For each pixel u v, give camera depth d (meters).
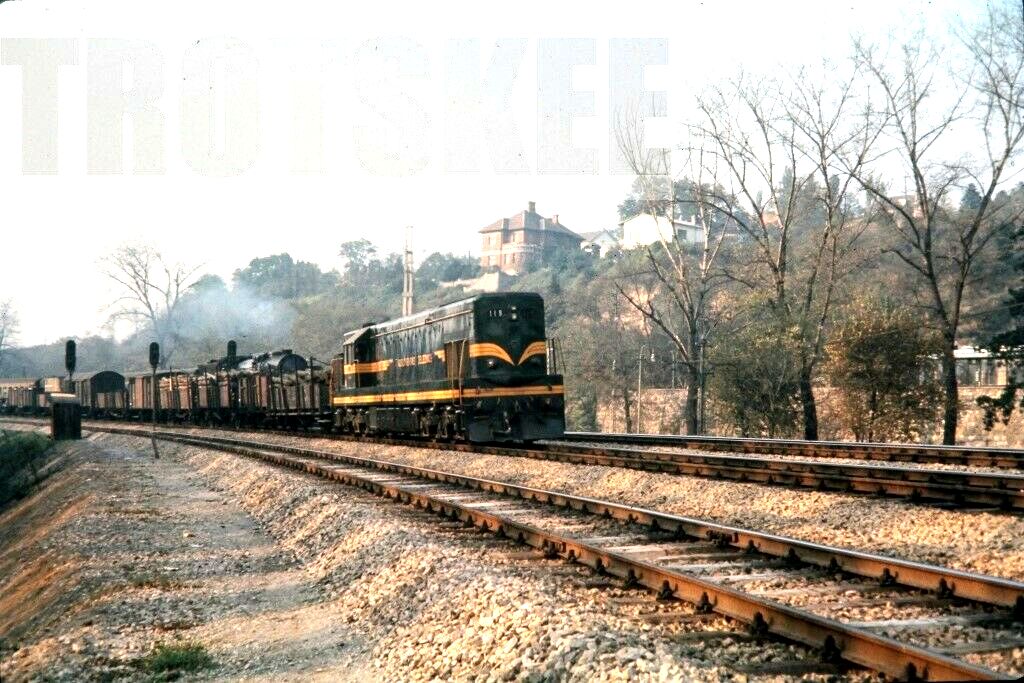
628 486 19.16
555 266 115.94
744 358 46.12
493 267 123.56
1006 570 10.58
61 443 45.94
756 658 7.52
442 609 9.48
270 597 11.83
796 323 42.09
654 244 69.12
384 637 9.38
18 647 11.16
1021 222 42.88
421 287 126.31
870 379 40.97
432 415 28.66
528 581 9.95
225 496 23.42
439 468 25.11
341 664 8.77
